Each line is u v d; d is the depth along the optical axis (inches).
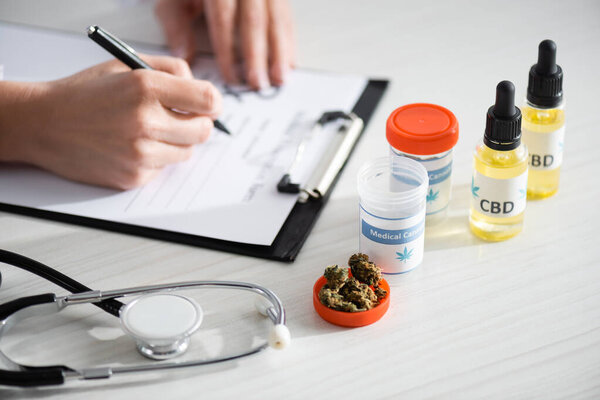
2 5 46.6
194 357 25.5
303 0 47.7
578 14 44.7
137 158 32.4
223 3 41.2
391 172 29.5
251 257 29.8
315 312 27.4
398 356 25.5
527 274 28.8
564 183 33.5
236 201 32.3
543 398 23.8
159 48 42.8
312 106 38.3
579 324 26.5
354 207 32.4
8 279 28.9
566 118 37.1
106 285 28.6
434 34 43.9
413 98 38.9
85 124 32.9
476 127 36.7
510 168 28.8
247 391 24.4
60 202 32.8
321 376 24.8
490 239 30.5
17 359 25.5
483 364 25.1
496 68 40.8
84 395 24.3
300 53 43.0
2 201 32.8
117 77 33.3
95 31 32.7
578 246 30.0
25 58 41.3
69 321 27.0
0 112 33.9
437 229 31.4
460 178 34.3
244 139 36.2
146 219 31.6
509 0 46.6
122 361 25.4
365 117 37.5
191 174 34.1
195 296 28.0
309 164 34.3
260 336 26.4
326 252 30.1
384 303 26.8
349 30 44.8
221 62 40.8
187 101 33.3
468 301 27.7
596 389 24.1
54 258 30.0
